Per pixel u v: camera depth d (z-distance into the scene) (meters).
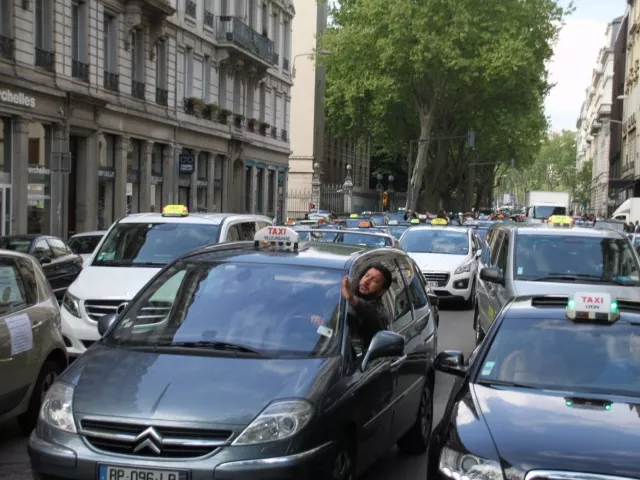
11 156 23.48
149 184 32.47
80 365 5.23
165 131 33.59
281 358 5.20
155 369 5.04
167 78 33.62
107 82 28.78
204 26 37.19
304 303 5.79
